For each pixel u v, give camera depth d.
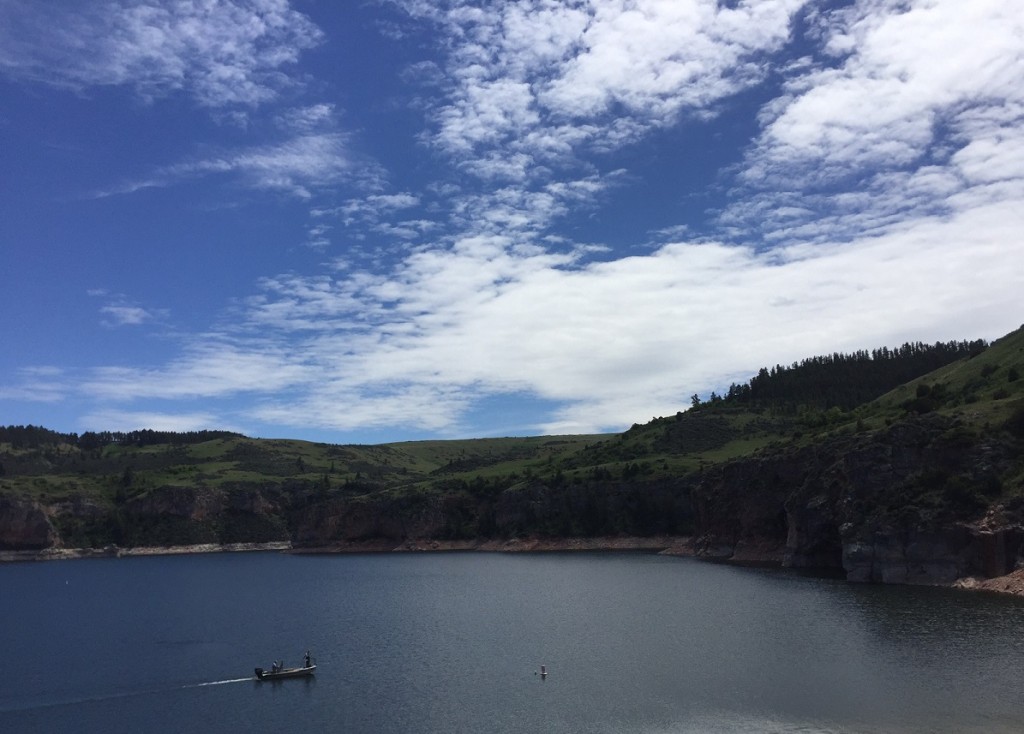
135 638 100.88
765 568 150.50
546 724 55.81
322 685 70.00
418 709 60.78
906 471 120.69
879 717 53.81
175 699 67.81
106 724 61.28
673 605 106.38
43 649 94.69
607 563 184.00
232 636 99.69
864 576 117.81
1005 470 110.56
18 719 63.16
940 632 76.69
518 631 92.75
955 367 197.50
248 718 60.91
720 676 65.94
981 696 56.97
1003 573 102.44
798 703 57.66
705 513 196.12
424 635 93.44
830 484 141.12
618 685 64.81
